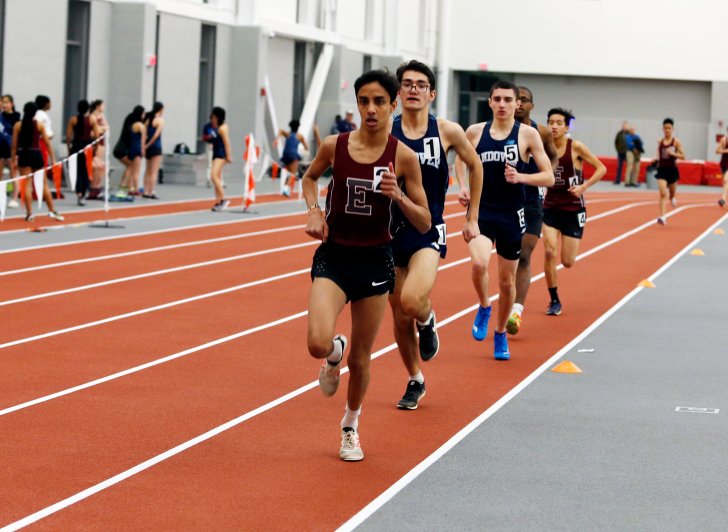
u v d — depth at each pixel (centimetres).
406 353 807
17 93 2361
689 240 2186
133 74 2725
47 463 661
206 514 578
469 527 566
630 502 612
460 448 714
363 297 669
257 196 2814
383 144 657
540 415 806
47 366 920
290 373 923
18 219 1973
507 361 1002
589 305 1341
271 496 610
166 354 981
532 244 1075
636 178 4091
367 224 661
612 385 910
